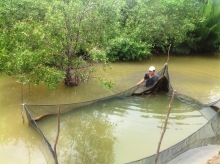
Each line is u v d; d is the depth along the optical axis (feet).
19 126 25.53
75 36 33.06
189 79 40.60
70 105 28.02
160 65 48.70
